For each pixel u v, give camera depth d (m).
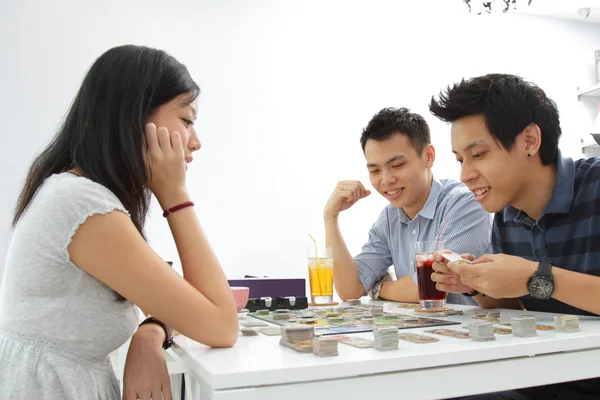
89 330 0.82
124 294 0.81
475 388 0.74
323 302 1.57
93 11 2.58
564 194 1.16
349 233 3.00
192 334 0.82
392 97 3.15
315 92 2.98
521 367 0.77
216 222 2.72
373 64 3.13
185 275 0.89
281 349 0.81
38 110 2.45
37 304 0.80
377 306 1.42
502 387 0.75
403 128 1.78
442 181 1.94
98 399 0.83
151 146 0.91
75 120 0.92
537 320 1.02
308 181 2.92
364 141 1.86
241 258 2.75
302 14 2.99
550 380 0.78
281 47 2.93
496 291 0.99
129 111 0.89
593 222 1.13
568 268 1.19
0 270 2.31
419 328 0.96
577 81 3.62
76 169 0.90
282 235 2.84
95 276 0.81
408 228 1.90
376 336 0.76
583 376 0.81
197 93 1.00
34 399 0.78
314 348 0.74
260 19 2.90
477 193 1.17
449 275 1.24
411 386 0.71
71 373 0.80
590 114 3.60
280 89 2.91
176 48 2.72
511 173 1.13
